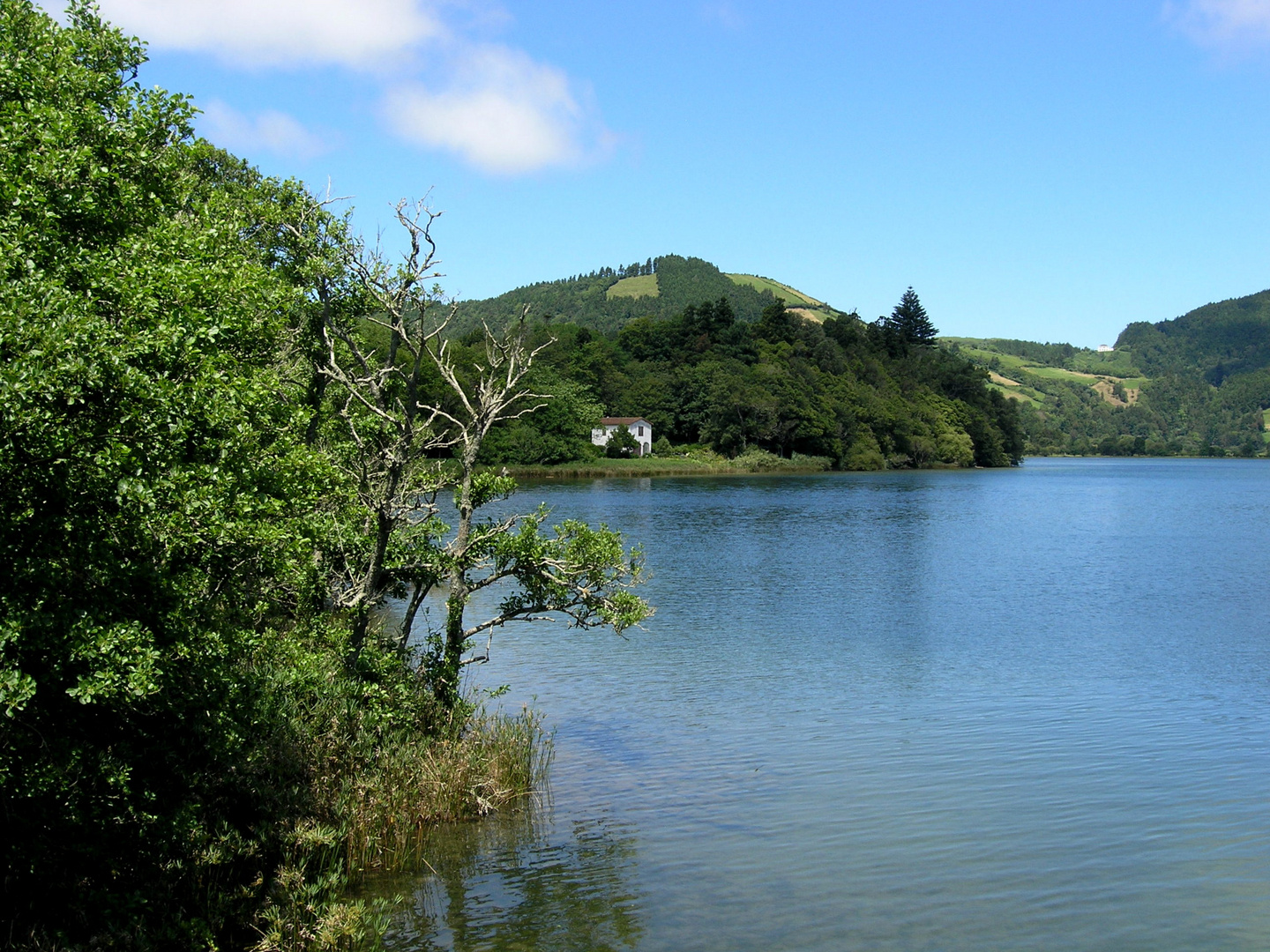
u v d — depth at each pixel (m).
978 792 15.60
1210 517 75.12
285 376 17.06
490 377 16.25
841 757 17.39
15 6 11.63
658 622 30.83
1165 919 11.42
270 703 13.23
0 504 8.11
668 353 179.25
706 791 15.60
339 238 16.14
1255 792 15.63
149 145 11.76
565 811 14.62
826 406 150.50
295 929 10.35
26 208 9.09
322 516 15.45
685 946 10.65
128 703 8.90
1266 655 26.34
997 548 52.75
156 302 8.95
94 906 9.62
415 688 16.12
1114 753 17.72
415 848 13.10
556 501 81.44
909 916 11.42
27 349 7.60
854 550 50.94
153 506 8.58
